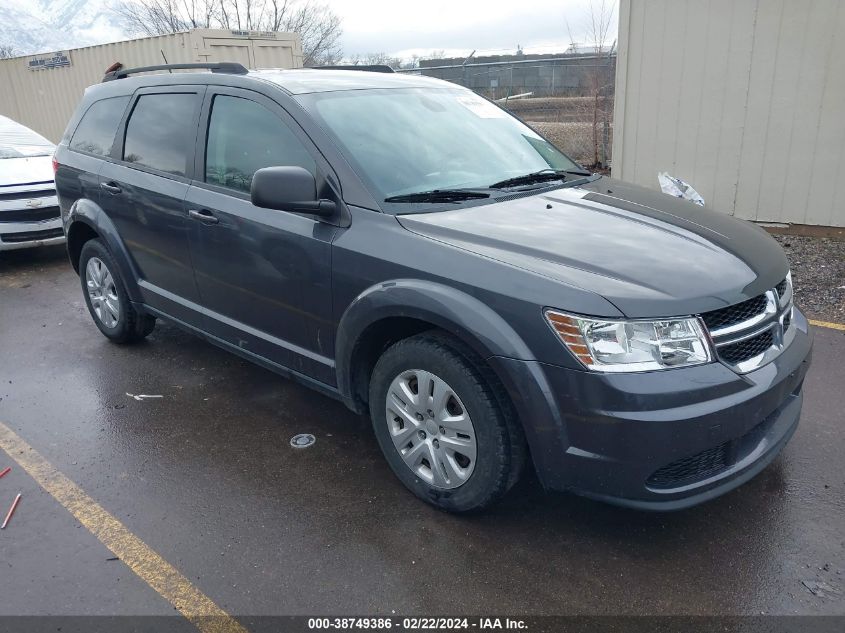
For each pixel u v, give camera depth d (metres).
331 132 3.28
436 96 4.00
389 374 3.02
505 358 2.52
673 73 7.67
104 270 4.90
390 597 2.56
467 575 2.67
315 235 3.18
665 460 2.41
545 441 2.53
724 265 2.72
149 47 11.80
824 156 7.15
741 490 3.16
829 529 2.88
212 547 2.86
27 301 6.34
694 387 2.40
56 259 7.92
